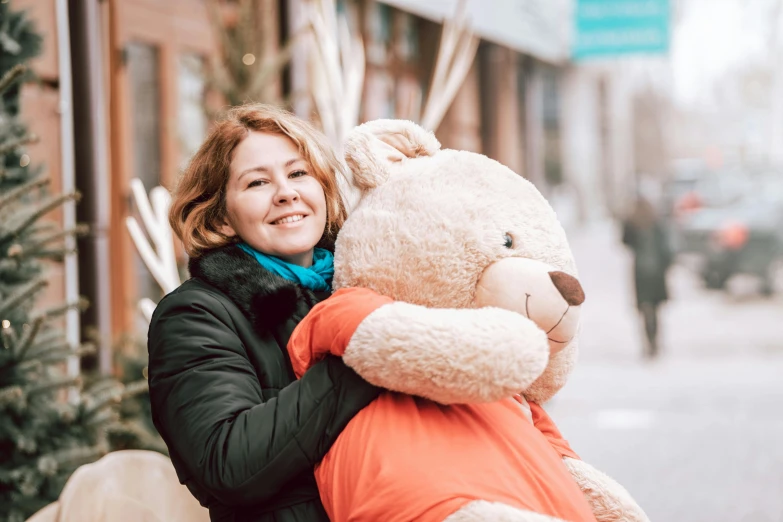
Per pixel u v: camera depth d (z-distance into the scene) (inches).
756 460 261.6
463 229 81.0
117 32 266.5
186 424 78.3
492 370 71.7
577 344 90.8
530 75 770.8
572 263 85.2
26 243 143.1
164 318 82.4
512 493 74.0
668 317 591.8
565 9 619.2
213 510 82.8
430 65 506.0
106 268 213.6
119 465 116.1
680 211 666.2
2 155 138.0
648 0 590.6
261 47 239.9
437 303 81.1
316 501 79.5
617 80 1429.6
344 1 430.3
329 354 79.6
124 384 197.8
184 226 90.4
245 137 89.2
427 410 77.2
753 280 740.7
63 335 147.4
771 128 1653.5
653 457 268.1
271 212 87.6
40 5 210.7
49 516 109.7
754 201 658.2
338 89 205.2
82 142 211.5
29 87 207.3
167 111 290.8
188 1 300.8
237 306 83.4
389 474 72.8
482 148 653.9
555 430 92.3
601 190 1363.2
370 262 81.9
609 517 88.2
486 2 488.1
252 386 80.7
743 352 460.1
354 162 86.6
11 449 141.8
